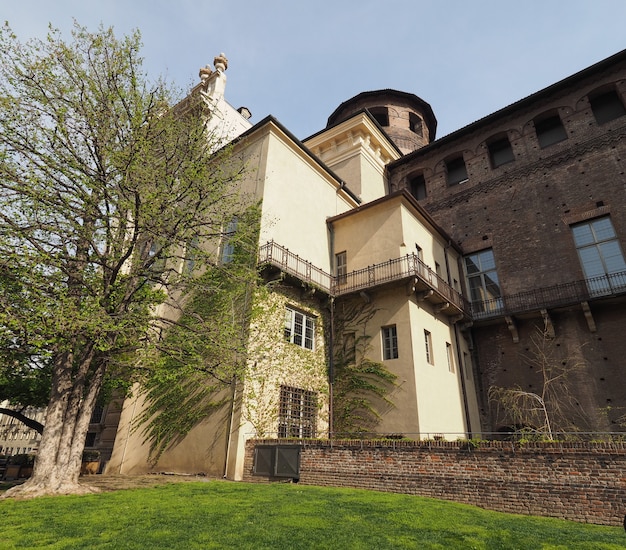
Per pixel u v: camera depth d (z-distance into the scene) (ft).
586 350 53.31
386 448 33.24
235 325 39.99
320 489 30.99
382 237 55.93
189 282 39.34
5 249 28.04
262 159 54.85
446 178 78.38
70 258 31.24
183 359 35.24
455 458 30.14
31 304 26.91
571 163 63.98
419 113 106.42
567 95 69.05
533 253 62.49
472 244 69.56
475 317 62.69
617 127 61.72
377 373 49.11
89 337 29.12
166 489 29.37
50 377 37.42
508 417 56.44
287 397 45.91
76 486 28.19
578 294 56.24
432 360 51.60
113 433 55.16
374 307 52.85
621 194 57.62
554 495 25.94
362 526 20.52
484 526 21.52
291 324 49.93
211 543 17.16
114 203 33.22
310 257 56.08
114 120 34.40
